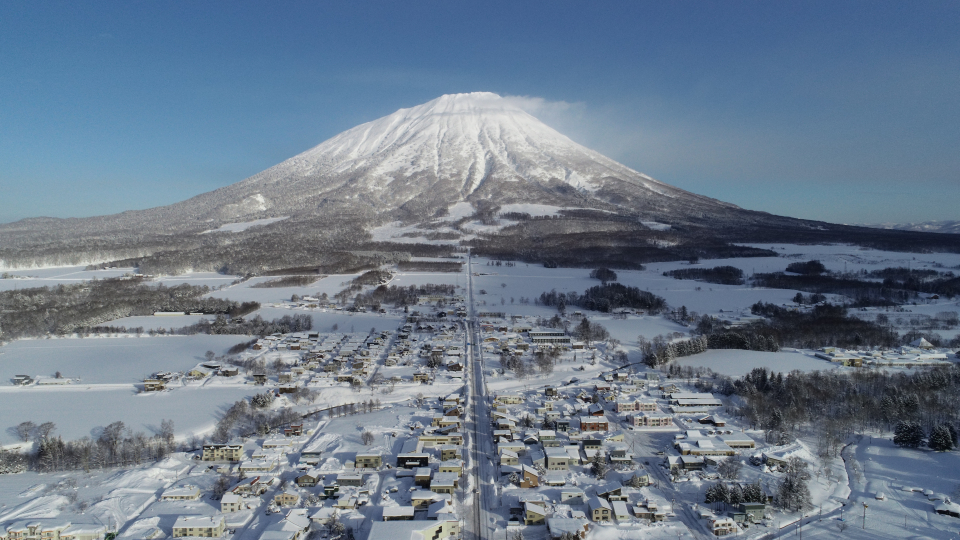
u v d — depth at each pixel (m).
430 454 158.88
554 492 139.12
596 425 176.00
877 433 171.50
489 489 142.38
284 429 176.75
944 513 127.25
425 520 123.75
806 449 159.25
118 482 145.75
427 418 185.00
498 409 188.62
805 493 133.00
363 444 165.62
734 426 177.00
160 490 143.00
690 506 133.00
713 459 153.12
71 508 133.75
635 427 178.62
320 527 126.31
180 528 122.50
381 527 119.19
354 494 137.62
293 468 153.25
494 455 160.25
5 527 123.62
